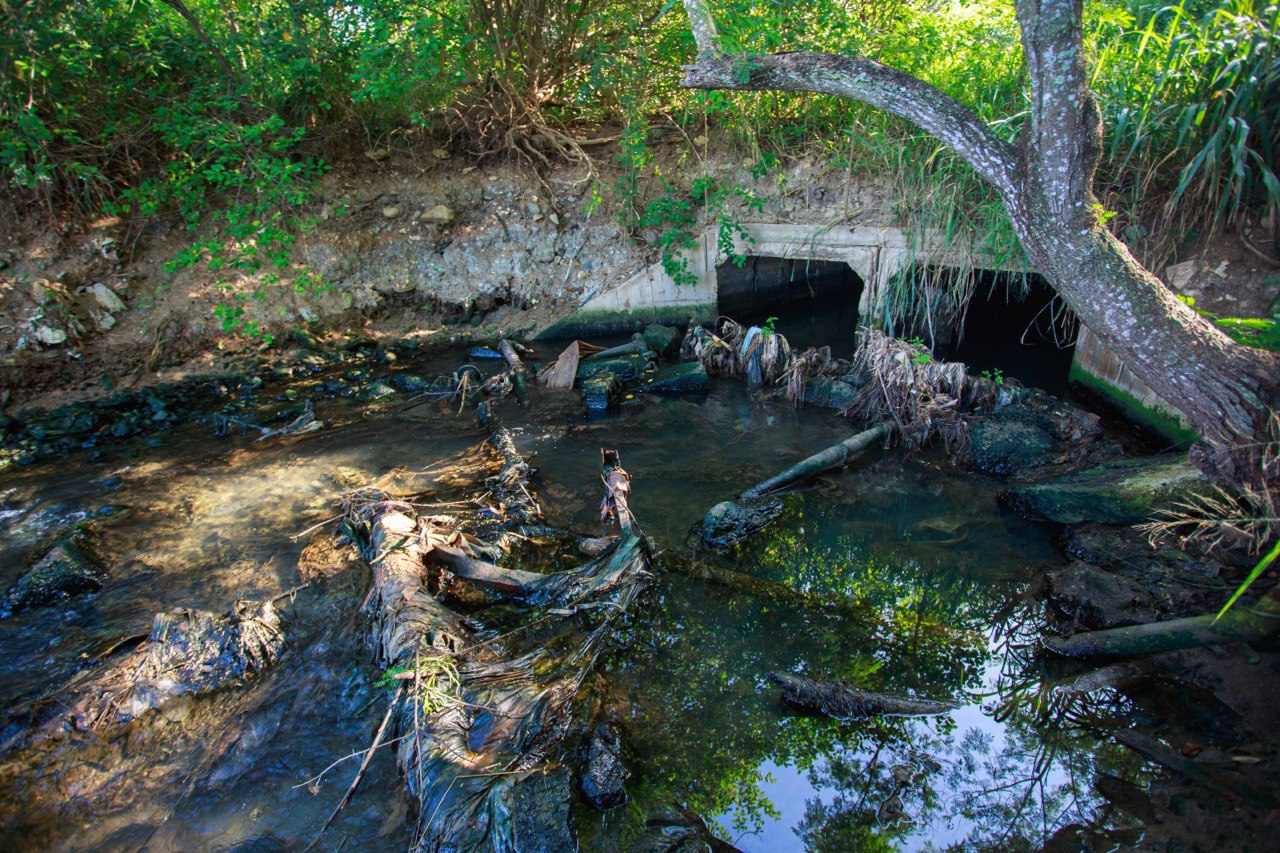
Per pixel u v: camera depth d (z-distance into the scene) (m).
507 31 10.12
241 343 9.50
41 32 8.44
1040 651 4.79
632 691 4.56
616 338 10.37
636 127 9.96
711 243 10.09
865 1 9.48
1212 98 6.54
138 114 9.64
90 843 3.71
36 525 6.29
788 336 10.28
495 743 4.08
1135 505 5.73
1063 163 4.80
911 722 4.32
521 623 5.15
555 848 3.48
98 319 8.95
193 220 9.30
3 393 8.19
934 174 8.49
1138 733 4.11
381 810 3.85
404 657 4.60
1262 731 4.01
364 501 6.32
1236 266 6.73
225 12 9.66
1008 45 8.59
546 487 6.79
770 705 4.46
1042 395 7.62
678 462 7.20
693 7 6.73
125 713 4.48
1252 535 4.84
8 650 4.97
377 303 10.46
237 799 3.94
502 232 10.69
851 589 5.45
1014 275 8.46
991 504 6.45
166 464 7.32
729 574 5.53
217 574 5.66
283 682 4.71
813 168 9.69
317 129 10.62
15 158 8.31
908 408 7.64
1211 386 4.60
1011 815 3.72
